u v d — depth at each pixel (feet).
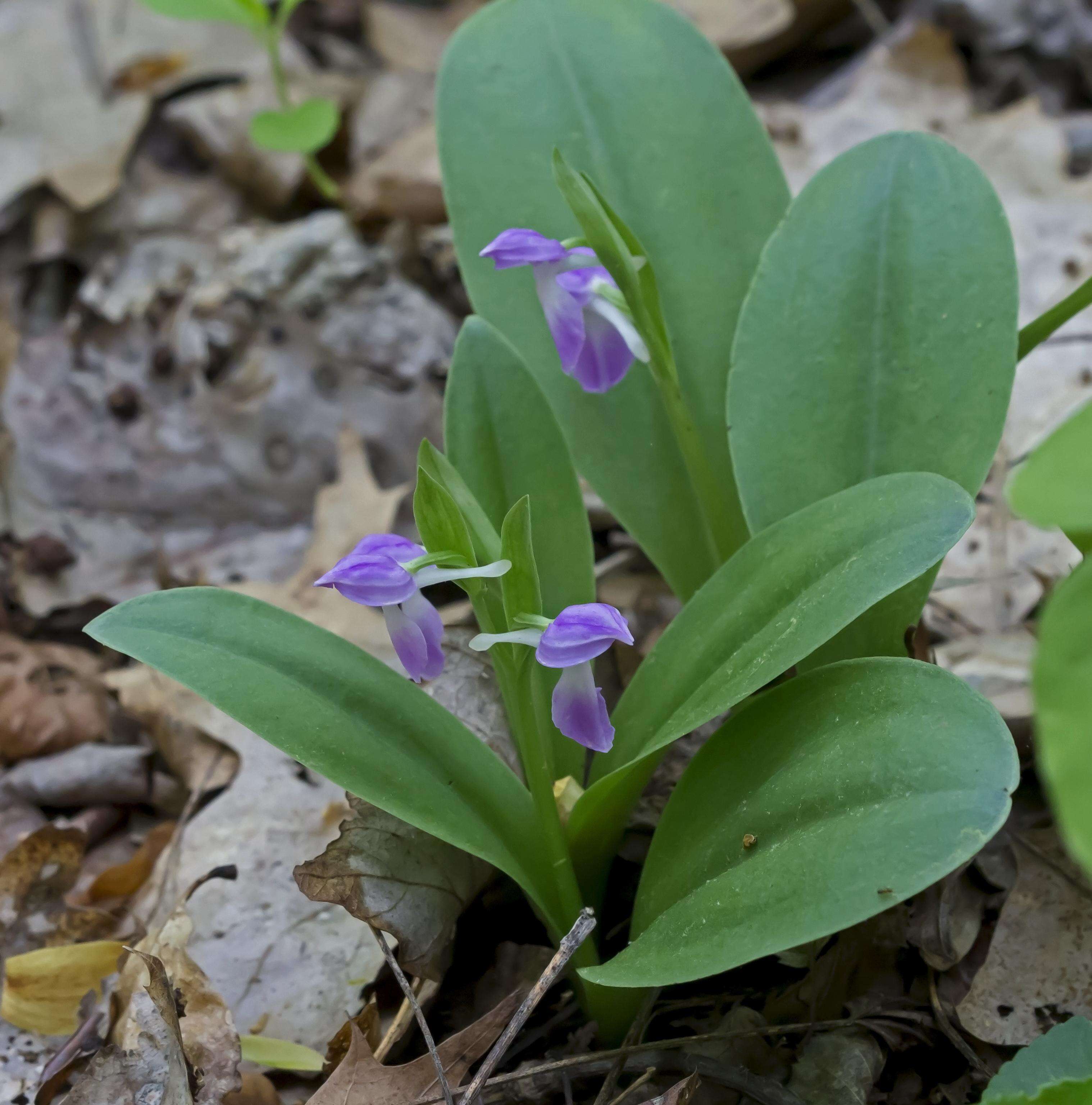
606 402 2.37
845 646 2.23
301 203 4.00
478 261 2.38
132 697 2.55
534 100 2.41
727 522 2.28
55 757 2.52
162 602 2.13
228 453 3.16
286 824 2.41
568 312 2.18
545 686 2.26
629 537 2.77
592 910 2.09
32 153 3.94
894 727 2.05
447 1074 2.16
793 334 2.26
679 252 2.37
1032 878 2.26
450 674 2.35
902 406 2.23
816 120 3.82
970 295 2.22
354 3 4.82
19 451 3.15
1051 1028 2.19
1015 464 2.68
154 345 3.38
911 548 2.06
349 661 2.16
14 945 2.36
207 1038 2.20
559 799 2.23
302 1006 2.28
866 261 2.25
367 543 2.06
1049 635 1.80
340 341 3.33
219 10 3.30
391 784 2.11
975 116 3.71
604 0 2.43
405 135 4.08
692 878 2.11
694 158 2.38
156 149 4.09
